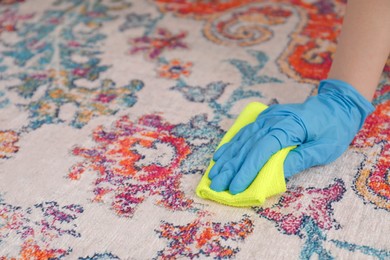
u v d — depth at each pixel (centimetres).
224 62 162
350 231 102
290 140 111
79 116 140
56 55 171
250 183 108
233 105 141
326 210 106
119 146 128
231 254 98
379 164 118
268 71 156
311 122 115
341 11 189
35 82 157
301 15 188
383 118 133
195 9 198
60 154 126
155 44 175
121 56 168
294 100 142
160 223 106
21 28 189
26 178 119
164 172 119
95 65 164
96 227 106
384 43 117
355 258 96
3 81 158
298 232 102
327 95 123
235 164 110
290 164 111
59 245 102
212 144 127
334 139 117
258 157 108
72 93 150
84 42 178
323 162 116
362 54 119
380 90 145
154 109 141
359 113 122
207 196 110
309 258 96
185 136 130
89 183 117
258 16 190
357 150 123
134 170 120
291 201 109
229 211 108
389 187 112
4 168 123
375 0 113
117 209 110
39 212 110
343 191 111
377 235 100
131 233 104
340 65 124
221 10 196
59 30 186
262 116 122
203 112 139
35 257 100
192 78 155
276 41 173
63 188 116
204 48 171
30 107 145
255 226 104
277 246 99
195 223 105
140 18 192
